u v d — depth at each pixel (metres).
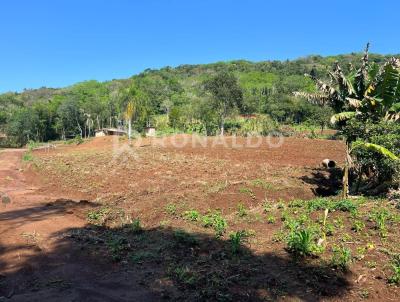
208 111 57.16
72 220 12.54
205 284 7.74
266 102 75.50
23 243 10.10
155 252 9.45
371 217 11.01
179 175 21.97
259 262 8.62
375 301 7.21
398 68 14.14
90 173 23.23
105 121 85.31
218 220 11.46
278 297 7.29
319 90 16.97
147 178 21.19
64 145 59.28
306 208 12.73
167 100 89.19
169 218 12.79
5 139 81.25
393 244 9.28
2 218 12.82
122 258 9.19
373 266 8.27
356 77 15.90
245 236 10.10
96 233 11.05
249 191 16.20
